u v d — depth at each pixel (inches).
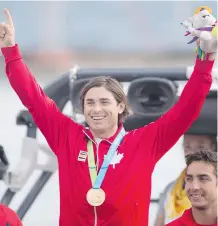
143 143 416.2
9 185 634.8
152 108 621.0
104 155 413.1
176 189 545.3
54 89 647.1
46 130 430.3
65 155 418.9
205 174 414.3
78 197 406.0
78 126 431.5
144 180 409.1
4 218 408.2
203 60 401.4
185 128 414.0
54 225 652.7
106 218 401.4
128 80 634.2
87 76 634.2
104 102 410.3
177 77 627.5
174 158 717.9
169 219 539.5
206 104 607.5
